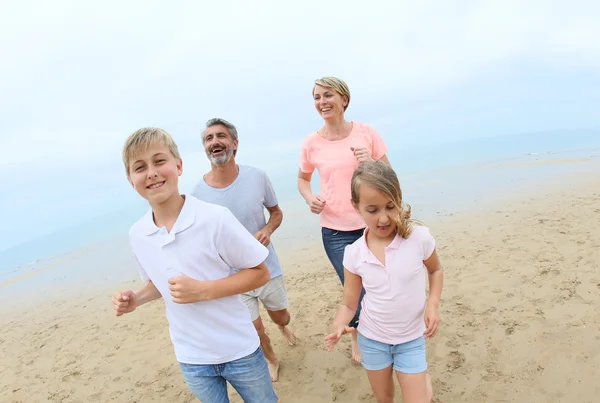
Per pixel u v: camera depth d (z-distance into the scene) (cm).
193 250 177
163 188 172
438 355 336
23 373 464
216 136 273
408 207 212
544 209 755
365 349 223
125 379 403
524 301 401
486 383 293
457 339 355
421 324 215
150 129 174
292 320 450
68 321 630
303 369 348
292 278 602
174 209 182
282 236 894
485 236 645
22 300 832
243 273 188
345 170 289
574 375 283
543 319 361
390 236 215
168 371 404
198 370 190
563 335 331
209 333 184
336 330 213
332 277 584
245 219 291
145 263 188
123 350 474
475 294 436
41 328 621
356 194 205
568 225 622
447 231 717
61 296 803
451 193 1088
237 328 190
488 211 819
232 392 333
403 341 212
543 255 511
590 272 436
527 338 337
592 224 606
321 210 302
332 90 287
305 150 321
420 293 210
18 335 608
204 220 177
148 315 576
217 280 177
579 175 1067
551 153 1691
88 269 1007
